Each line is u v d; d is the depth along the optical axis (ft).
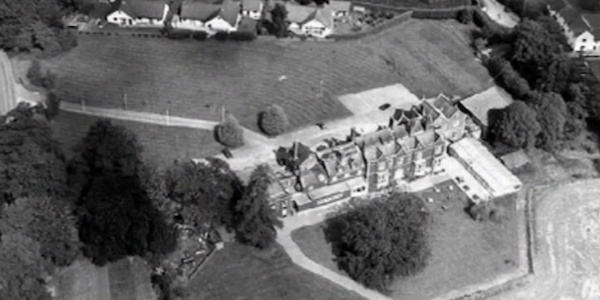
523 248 617.62
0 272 492.54
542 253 612.70
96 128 609.83
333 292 563.48
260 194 569.64
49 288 544.21
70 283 550.36
